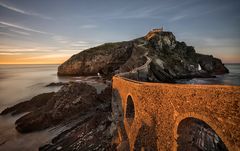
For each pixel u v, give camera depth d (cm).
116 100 2750
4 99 5156
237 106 798
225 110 853
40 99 4262
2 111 3828
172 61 8038
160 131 1335
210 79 7031
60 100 3541
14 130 2805
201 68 9738
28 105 4075
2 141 2436
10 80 9844
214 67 10062
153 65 6469
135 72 4728
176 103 1188
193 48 10725
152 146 1402
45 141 2408
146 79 5281
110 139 2097
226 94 854
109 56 9481
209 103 941
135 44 9125
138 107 1692
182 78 7262
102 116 2838
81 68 10225
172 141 1204
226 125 843
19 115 3628
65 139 2352
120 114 2344
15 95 5706
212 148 1384
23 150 2194
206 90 962
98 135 2266
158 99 1380
